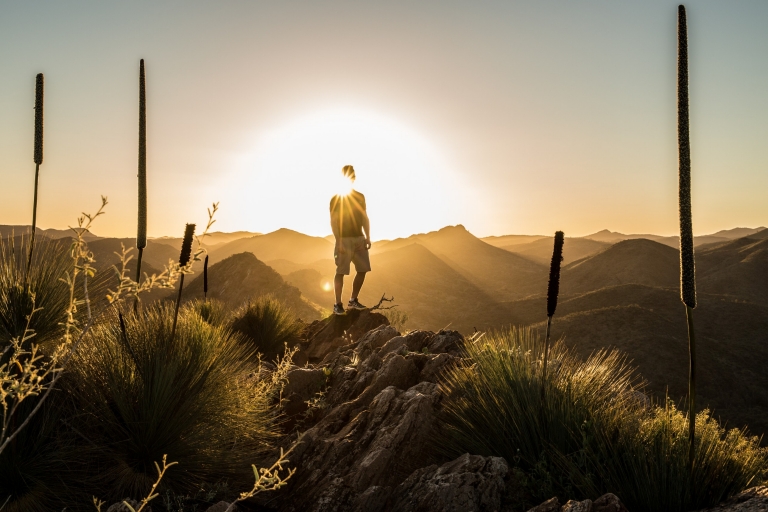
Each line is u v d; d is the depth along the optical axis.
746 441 3.61
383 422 4.16
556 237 3.87
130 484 3.21
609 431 3.62
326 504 3.35
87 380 3.49
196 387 3.73
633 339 87.19
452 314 180.25
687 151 3.39
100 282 3.72
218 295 48.59
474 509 3.14
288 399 5.09
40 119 3.79
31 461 3.01
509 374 4.13
